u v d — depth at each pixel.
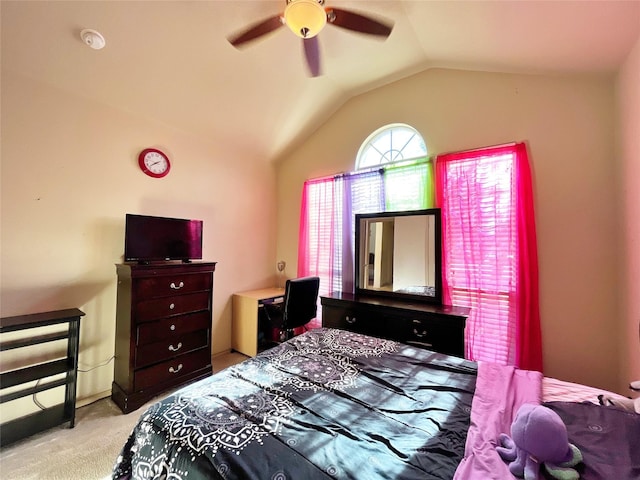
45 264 2.13
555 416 0.85
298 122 3.40
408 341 2.39
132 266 2.23
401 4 1.92
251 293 3.47
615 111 1.95
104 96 2.37
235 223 3.50
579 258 2.08
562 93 2.16
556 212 2.16
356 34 1.79
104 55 2.06
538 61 2.06
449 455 0.89
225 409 1.12
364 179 3.12
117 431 1.99
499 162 2.35
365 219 3.06
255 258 3.74
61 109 2.20
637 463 0.81
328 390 1.28
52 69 2.06
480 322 2.40
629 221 1.77
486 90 2.46
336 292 3.18
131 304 2.23
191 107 2.74
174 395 1.24
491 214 2.37
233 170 3.47
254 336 3.21
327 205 3.40
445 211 2.58
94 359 2.36
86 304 2.33
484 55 2.23
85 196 2.32
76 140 2.27
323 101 3.23
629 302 1.79
